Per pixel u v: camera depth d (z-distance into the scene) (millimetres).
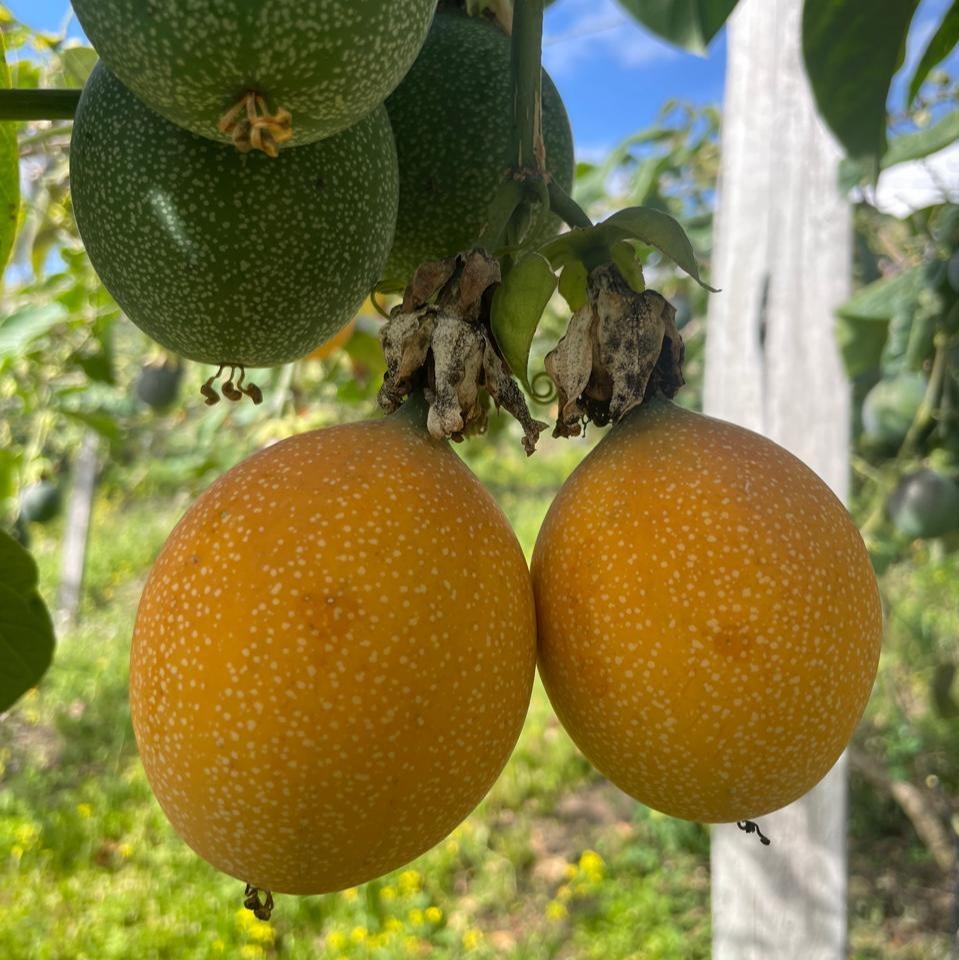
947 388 592
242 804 148
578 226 188
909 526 628
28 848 952
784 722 157
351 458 159
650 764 164
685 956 831
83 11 145
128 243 198
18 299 619
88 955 801
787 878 500
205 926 852
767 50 475
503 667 156
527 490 2350
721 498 160
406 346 172
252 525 151
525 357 169
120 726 1240
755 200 479
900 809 979
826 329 473
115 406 1094
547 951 835
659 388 184
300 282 199
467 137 219
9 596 233
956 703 724
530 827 1034
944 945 815
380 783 147
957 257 478
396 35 146
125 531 2240
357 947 837
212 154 188
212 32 136
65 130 378
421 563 149
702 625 154
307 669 142
